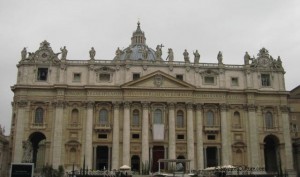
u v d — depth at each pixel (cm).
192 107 8450
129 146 8094
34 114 8181
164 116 8375
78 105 8312
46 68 8438
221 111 8550
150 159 8131
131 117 8312
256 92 8731
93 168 8044
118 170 7262
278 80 9000
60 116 8119
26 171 4397
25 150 7912
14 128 8069
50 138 8069
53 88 8256
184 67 8681
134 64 8538
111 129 8225
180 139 8344
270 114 8825
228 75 8844
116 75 8494
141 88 8344
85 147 8044
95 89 8325
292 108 9881
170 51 8756
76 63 8494
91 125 8156
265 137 8706
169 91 8444
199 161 8194
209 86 8688
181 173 7094
